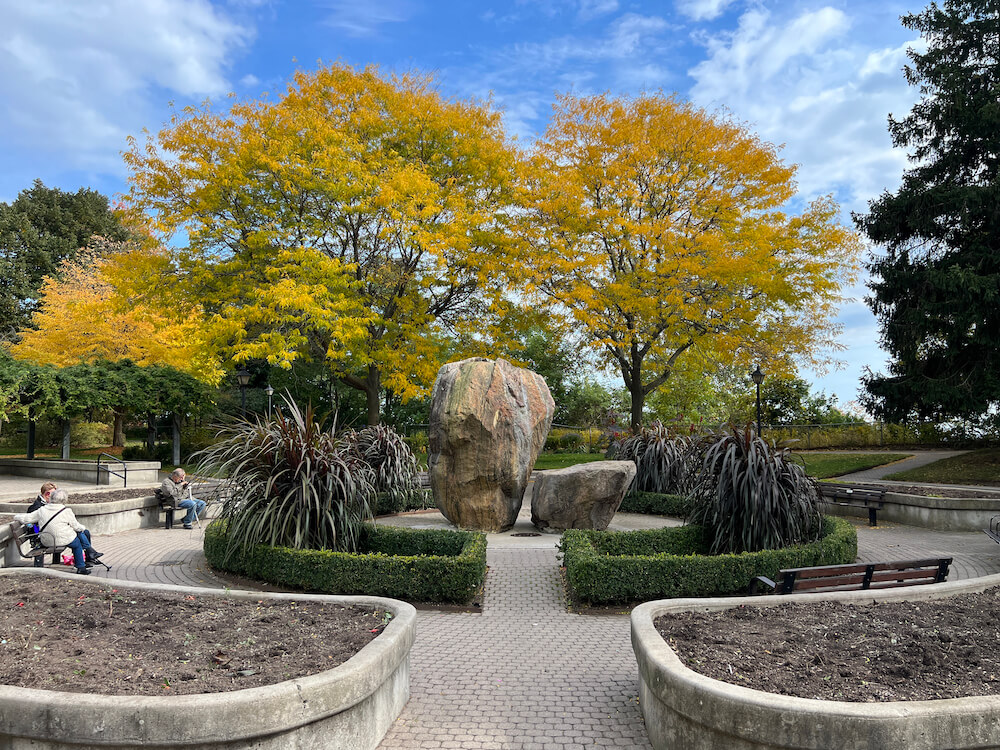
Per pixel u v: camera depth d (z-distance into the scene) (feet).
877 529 41.86
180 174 59.67
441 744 13.56
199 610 17.74
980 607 17.76
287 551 25.73
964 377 67.92
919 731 10.61
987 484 61.26
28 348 83.30
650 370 77.36
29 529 28.68
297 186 61.16
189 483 42.70
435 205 60.80
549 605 24.58
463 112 68.69
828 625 16.25
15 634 15.83
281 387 96.99
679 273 60.95
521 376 39.29
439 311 74.79
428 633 21.29
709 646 14.66
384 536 28.96
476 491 36.65
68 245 124.88
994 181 64.49
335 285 58.75
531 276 62.75
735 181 65.31
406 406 107.96
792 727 10.82
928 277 65.62
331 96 66.18
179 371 79.25
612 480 36.91
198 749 11.09
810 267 59.52
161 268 61.41
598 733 14.07
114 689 12.37
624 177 64.28
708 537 30.01
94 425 120.88
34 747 11.23
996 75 69.26
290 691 11.60
